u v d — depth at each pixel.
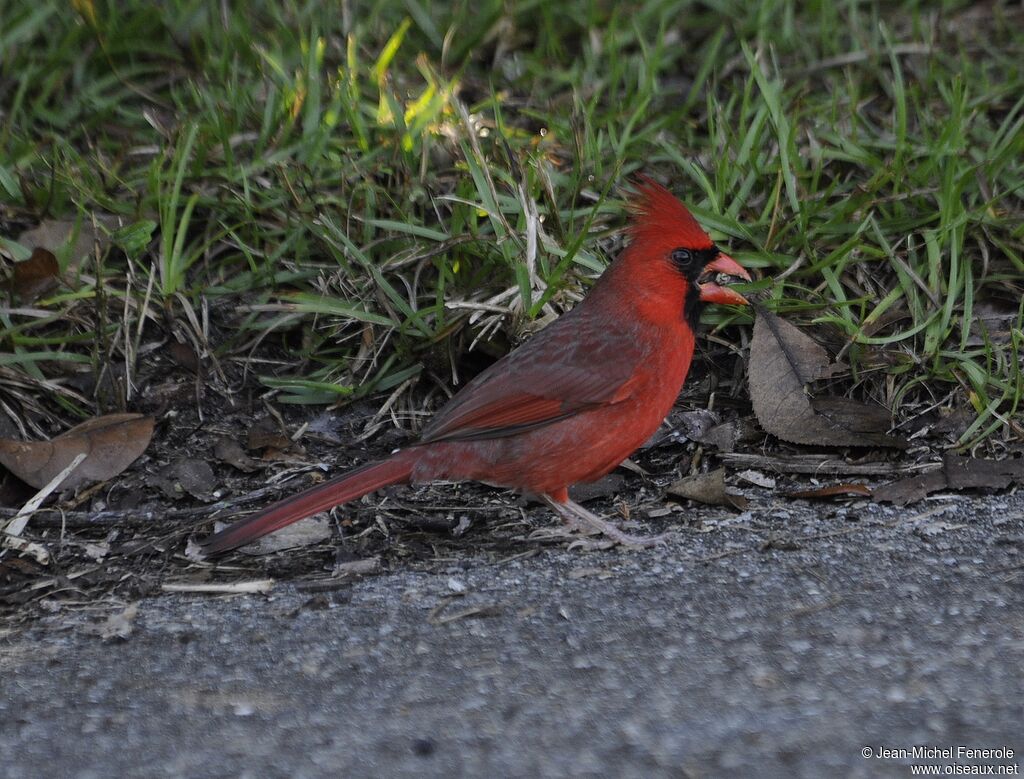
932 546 7.71
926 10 12.63
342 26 11.79
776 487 8.77
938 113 11.23
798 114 10.55
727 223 9.89
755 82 11.48
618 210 10.10
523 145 10.58
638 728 5.83
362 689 6.30
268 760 5.70
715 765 5.52
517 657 6.56
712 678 6.27
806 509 8.41
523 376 8.04
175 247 9.58
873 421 8.99
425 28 11.85
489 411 8.01
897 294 9.59
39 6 11.53
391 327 9.54
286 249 9.88
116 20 11.56
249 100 10.77
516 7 12.11
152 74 11.49
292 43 11.45
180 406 9.36
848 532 7.98
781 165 9.96
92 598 7.50
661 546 7.97
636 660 6.47
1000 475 8.55
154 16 11.58
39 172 10.30
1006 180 10.36
